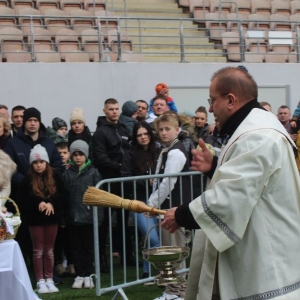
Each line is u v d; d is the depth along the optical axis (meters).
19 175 6.23
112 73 11.01
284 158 2.99
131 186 6.07
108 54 11.27
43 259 5.93
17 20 12.77
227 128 3.14
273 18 15.09
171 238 5.72
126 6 14.97
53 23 13.02
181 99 11.33
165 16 14.88
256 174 2.89
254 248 2.96
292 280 2.96
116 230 6.90
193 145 6.92
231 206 2.89
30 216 5.87
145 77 11.22
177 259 3.78
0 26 12.29
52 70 10.68
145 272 5.98
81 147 6.18
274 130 3.00
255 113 3.08
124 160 6.32
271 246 2.95
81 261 6.09
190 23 14.62
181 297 5.08
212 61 13.10
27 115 6.36
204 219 2.95
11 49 11.50
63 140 7.59
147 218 5.75
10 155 6.28
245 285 2.98
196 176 5.88
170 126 5.83
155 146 6.31
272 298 2.91
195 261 3.27
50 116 10.67
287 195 2.99
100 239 6.39
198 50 13.68
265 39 13.40
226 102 3.12
